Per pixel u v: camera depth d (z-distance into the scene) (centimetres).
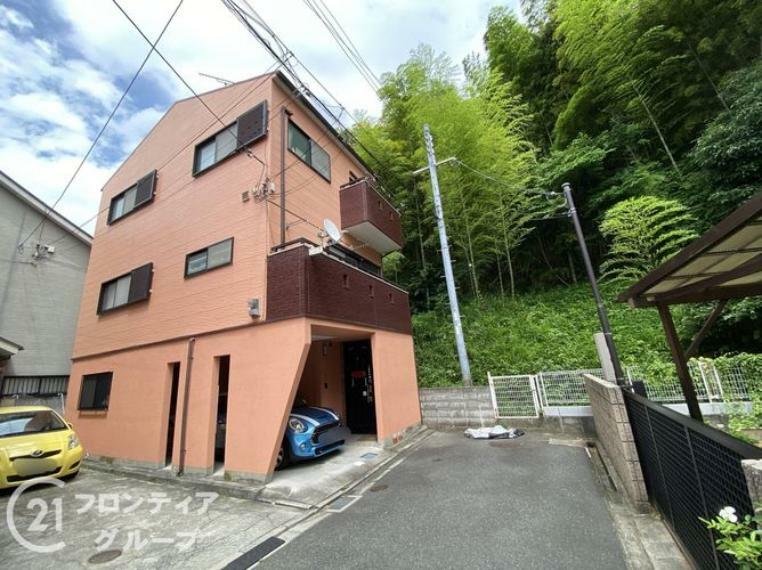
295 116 711
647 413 290
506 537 279
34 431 583
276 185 602
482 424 731
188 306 626
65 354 1154
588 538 267
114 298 812
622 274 906
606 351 599
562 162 1090
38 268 1133
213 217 645
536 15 1474
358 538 304
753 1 920
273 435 467
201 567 279
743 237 209
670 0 1017
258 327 521
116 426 688
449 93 1030
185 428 557
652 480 298
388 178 1266
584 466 442
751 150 735
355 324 604
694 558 210
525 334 892
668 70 1011
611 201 1041
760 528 120
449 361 893
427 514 338
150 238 762
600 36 1067
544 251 1225
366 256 909
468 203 1105
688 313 699
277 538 320
